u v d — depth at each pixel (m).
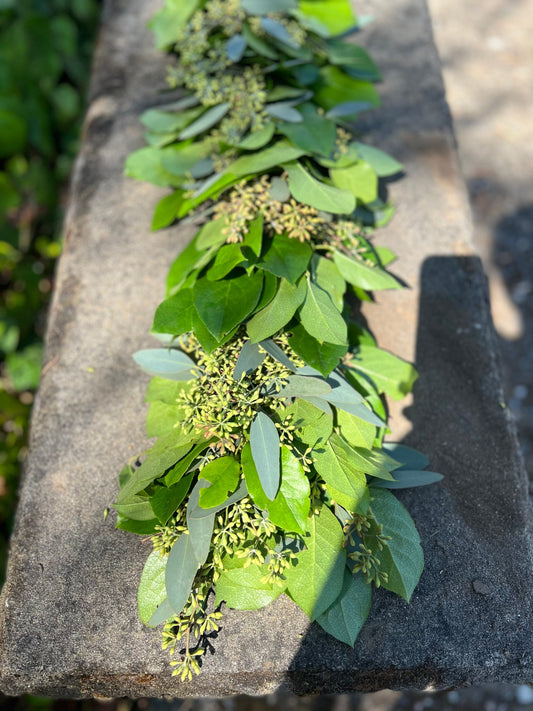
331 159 0.57
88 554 0.44
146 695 0.42
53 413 0.51
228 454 0.42
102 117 0.71
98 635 0.41
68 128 1.06
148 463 0.43
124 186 0.66
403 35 0.79
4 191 0.89
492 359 0.54
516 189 1.09
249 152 0.59
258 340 0.44
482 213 1.07
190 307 0.47
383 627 0.41
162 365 0.47
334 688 0.41
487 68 1.24
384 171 0.60
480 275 0.59
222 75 0.67
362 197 0.57
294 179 0.52
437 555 0.44
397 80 0.74
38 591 0.42
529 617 0.41
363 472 0.42
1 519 0.77
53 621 0.41
